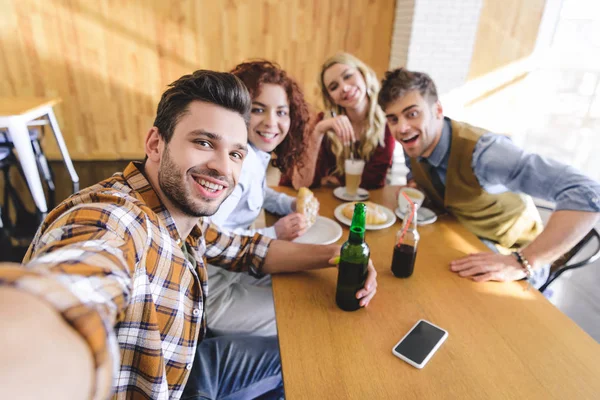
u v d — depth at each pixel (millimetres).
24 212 2830
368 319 863
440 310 898
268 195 1579
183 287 766
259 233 1143
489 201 1390
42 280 343
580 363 748
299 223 1258
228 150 730
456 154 1374
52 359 298
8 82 3604
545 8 3459
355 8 3721
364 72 2074
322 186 1839
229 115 717
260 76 1326
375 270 1022
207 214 767
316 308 898
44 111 2809
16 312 301
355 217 854
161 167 739
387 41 3883
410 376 709
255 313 1298
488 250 1185
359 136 2215
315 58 3906
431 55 3455
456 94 3645
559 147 3410
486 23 3535
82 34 3506
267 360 1074
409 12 3361
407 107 1349
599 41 2996
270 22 3707
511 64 3693
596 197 1058
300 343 784
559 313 896
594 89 3072
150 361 684
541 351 776
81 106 3775
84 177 3529
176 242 799
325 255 1046
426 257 1136
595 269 2127
